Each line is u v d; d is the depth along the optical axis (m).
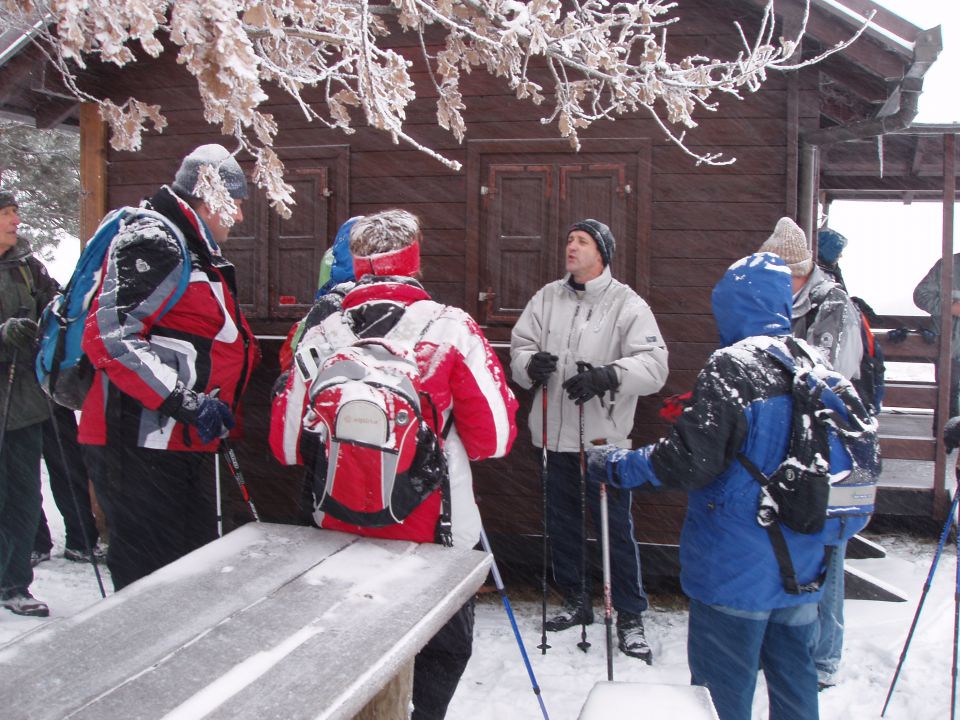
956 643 3.13
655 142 4.51
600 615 4.27
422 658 2.44
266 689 1.30
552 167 4.61
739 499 2.41
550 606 4.45
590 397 3.68
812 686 2.51
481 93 4.66
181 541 2.99
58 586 4.42
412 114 4.73
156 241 2.74
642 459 2.54
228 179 2.91
